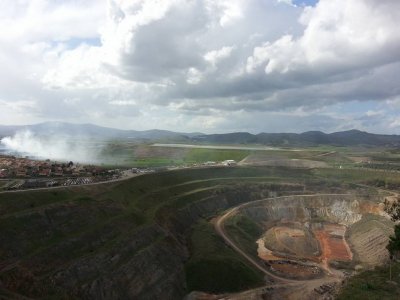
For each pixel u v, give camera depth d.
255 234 196.75
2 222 115.06
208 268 139.12
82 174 197.62
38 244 116.06
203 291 131.75
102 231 133.25
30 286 99.38
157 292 122.19
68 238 122.38
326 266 161.00
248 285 136.12
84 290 106.50
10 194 132.38
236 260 147.12
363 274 124.38
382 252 163.12
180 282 133.00
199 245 159.12
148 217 160.00
